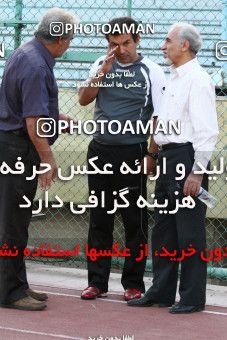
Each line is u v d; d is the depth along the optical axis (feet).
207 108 40.91
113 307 43.57
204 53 56.49
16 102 40.96
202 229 41.86
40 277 51.83
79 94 45.09
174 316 41.78
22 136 41.22
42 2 58.85
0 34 57.93
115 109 44.14
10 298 42.19
